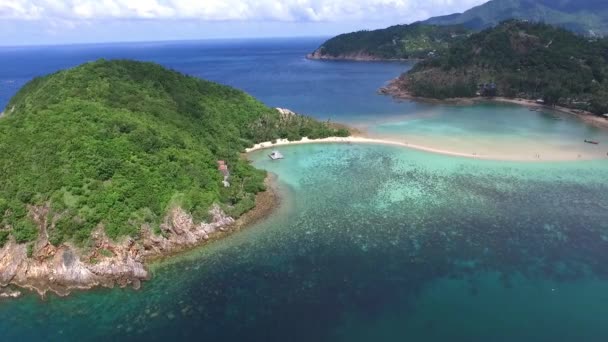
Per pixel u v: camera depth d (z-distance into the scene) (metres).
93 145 68.81
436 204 77.81
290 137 117.38
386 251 63.03
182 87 117.25
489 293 53.94
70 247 56.28
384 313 50.41
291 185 87.19
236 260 60.78
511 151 106.75
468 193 82.12
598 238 66.19
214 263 60.00
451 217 72.94
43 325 48.72
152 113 91.31
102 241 57.28
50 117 75.06
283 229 69.25
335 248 63.88
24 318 49.88
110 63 107.81
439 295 53.53
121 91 95.50
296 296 53.28
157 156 72.94
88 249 56.38
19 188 62.03
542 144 112.69
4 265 56.09
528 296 53.41
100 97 89.25
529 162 98.62
